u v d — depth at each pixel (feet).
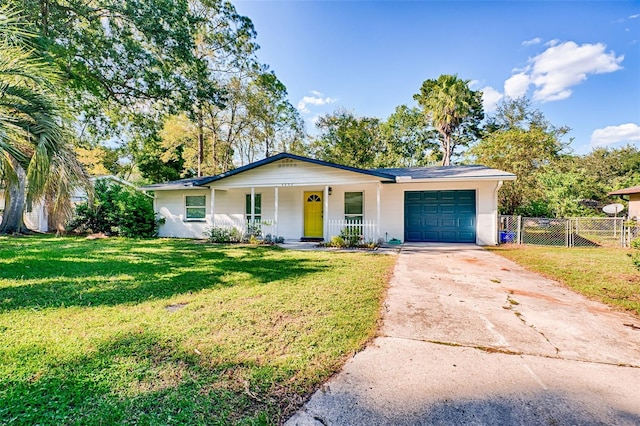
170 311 12.20
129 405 6.31
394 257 26.17
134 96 38.75
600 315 11.99
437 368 8.02
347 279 17.85
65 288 15.23
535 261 23.41
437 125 78.23
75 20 33.22
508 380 7.45
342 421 5.99
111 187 45.32
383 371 7.87
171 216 45.93
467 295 14.80
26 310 11.98
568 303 13.53
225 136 80.12
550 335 10.11
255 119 75.36
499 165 53.31
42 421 5.78
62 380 7.14
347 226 36.81
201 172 73.15
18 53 14.89
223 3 50.65
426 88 92.84
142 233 43.57
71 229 44.52
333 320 11.28
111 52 33.04
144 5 33.30
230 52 57.62
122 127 44.88
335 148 92.17
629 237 33.06
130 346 8.97
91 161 65.92
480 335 10.12
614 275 18.33
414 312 12.35
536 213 48.60
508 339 9.81
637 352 8.90
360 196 39.45
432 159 97.19
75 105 36.27
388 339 9.83
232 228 38.70
